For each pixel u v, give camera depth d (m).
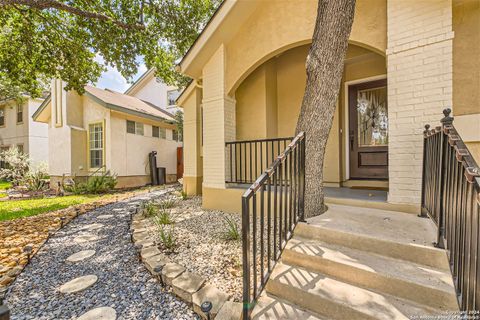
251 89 5.60
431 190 2.32
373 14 3.33
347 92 5.06
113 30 6.38
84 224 4.50
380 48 3.27
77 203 6.63
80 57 6.82
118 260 2.90
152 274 2.51
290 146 2.36
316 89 2.84
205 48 4.73
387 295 1.72
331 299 1.68
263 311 1.77
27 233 3.96
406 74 2.97
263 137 5.44
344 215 2.85
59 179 9.55
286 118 5.72
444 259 1.81
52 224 4.46
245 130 5.69
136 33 6.73
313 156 2.88
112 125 9.15
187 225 3.99
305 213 2.83
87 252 3.15
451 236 1.64
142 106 11.69
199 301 1.92
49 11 6.11
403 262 1.94
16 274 2.58
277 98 5.86
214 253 2.86
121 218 4.93
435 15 2.81
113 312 1.95
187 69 5.16
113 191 8.88
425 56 2.86
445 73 2.75
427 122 2.84
